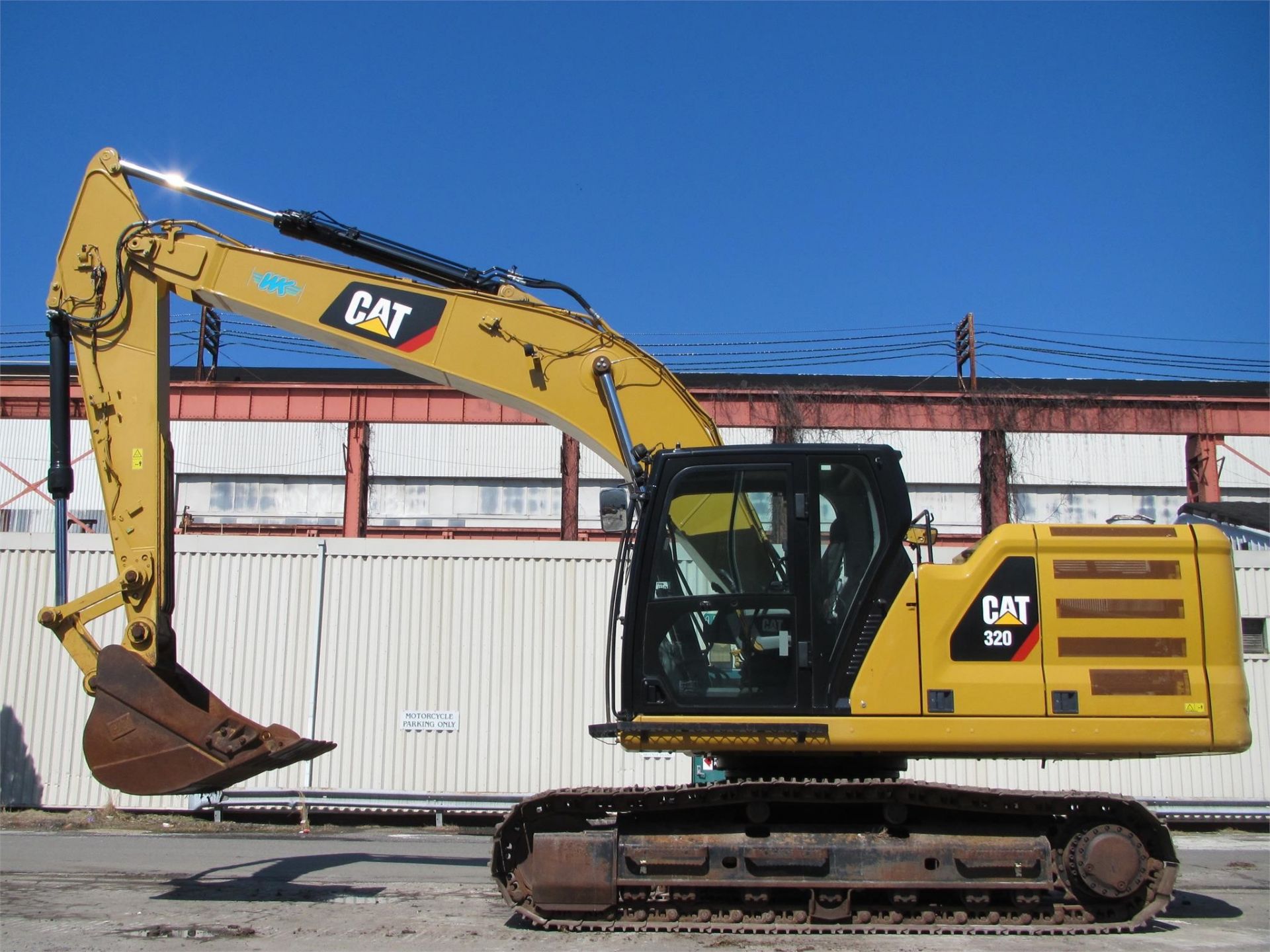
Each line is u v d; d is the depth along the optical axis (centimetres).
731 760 675
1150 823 631
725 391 2811
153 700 681
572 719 1433
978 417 2856
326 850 1094
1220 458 3083
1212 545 650
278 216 770
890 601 639
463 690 1438
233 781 704
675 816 656
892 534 642
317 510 3027
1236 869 1005
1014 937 622
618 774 1423
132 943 605
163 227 766
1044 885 622
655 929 625
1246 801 1384
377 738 1424
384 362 773
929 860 628
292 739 682
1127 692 628
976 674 629
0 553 1459
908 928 623
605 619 1455
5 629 1441
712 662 639
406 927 650
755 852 627
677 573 653
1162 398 2886
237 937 620
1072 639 636
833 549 648
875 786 627
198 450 3041
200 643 1438
